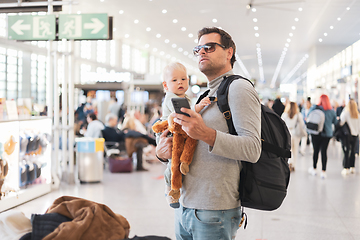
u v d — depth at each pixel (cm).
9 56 1267
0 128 539
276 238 436
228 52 213
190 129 178
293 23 1516
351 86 1534
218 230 199
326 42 1955
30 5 720
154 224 486
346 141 863
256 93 196
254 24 1555
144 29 1736
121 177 838
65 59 766
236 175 201
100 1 1213
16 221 256
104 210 248
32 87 1399
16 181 586
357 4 1205
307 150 1399
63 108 775
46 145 671
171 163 206
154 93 1611
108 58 2194
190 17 1448
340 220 505
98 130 970
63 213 240
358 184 749
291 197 640
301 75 4078
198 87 1441
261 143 198
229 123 196
